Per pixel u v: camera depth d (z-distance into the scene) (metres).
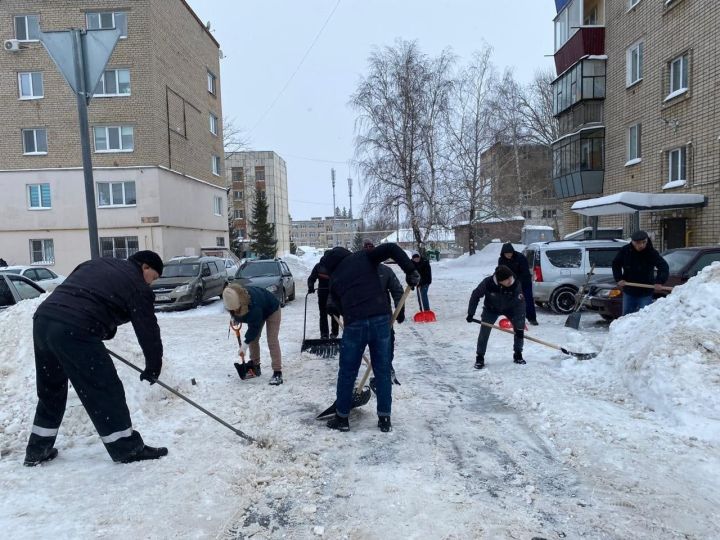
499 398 5.36
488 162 30.19
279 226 82.19
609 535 2.83
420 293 11.24
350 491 3.36
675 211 15.55
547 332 9.05
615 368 5.64
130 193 23.66
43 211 23.59
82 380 3.59
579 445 4.01
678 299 5.59
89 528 2.87
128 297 3.72
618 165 19.09
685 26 15.00
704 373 4.57
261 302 6.04
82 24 23.16
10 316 5.53
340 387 4.49
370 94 25.59
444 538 2.80
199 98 28.83
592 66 19.98
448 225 26.92
